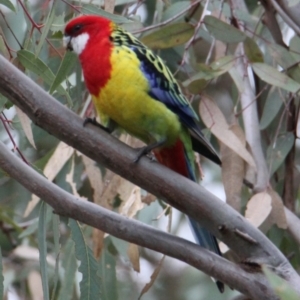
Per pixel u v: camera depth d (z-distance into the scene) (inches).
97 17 272.7
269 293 220.1
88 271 244.5
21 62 260.7
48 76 262.1
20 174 219.3
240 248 229.6
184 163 275.9
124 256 312.8
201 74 307.7
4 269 363.6
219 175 427.8
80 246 246.1
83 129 225.9
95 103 268.1
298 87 301.6
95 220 222.7
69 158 327.3
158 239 223.3
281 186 340.8
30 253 369.7
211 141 364.5
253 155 311.6
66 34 273.1
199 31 346.6
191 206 227.9
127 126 268.8
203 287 428.8
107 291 318.7
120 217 223.9
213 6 338.6
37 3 376.8
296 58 332.5
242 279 221.9
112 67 258.1
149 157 229.6
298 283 223.8
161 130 265.7
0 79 218.2
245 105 321.4
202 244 255.0
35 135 347.3
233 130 306.3
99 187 309.4
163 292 430.9
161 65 267.6
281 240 327.0
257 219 288.8
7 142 370.9
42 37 253.4
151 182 228.1
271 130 351.3
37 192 220.5
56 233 256.8
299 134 367.9
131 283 431.2
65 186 346.6
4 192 404.5
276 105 325.1
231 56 314.5
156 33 312.2
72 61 264.8
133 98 258.5
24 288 368.8
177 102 267.3
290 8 331.6
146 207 335.0
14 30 326.0
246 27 335.9
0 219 369.4
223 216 228.1
